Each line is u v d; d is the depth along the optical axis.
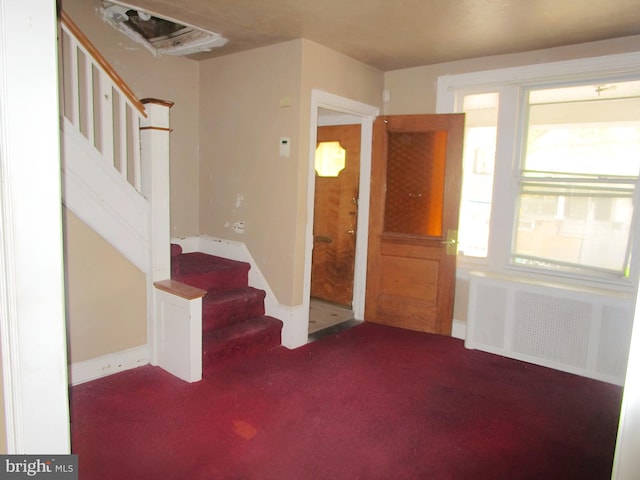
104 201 2.83
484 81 3.72
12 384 1.19
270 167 3.67
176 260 3.54
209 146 4.18
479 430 2.51
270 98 3.60
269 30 3.20
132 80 3.70
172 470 2.07
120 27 3.55
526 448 2.35
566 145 3.49
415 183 4.05
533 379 3.17
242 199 3.93
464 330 3.95
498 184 3.74
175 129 4.08
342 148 4.55
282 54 3.48
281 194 3.61
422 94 4.05
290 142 3.49
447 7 2.68
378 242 4.20
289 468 2.12
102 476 2.01
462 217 4.06
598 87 3.31
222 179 4.09
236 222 4.01
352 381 3.07
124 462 2.12
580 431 2.52
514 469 2.17
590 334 3.18
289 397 2.81
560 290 3.27
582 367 3.23
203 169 4.27
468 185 4.01
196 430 2.41
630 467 0.93
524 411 2.73
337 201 4.64
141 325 3.16
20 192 1.14
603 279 3.33
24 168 1.14
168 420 2.49
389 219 4.21
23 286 1.17
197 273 3.53
